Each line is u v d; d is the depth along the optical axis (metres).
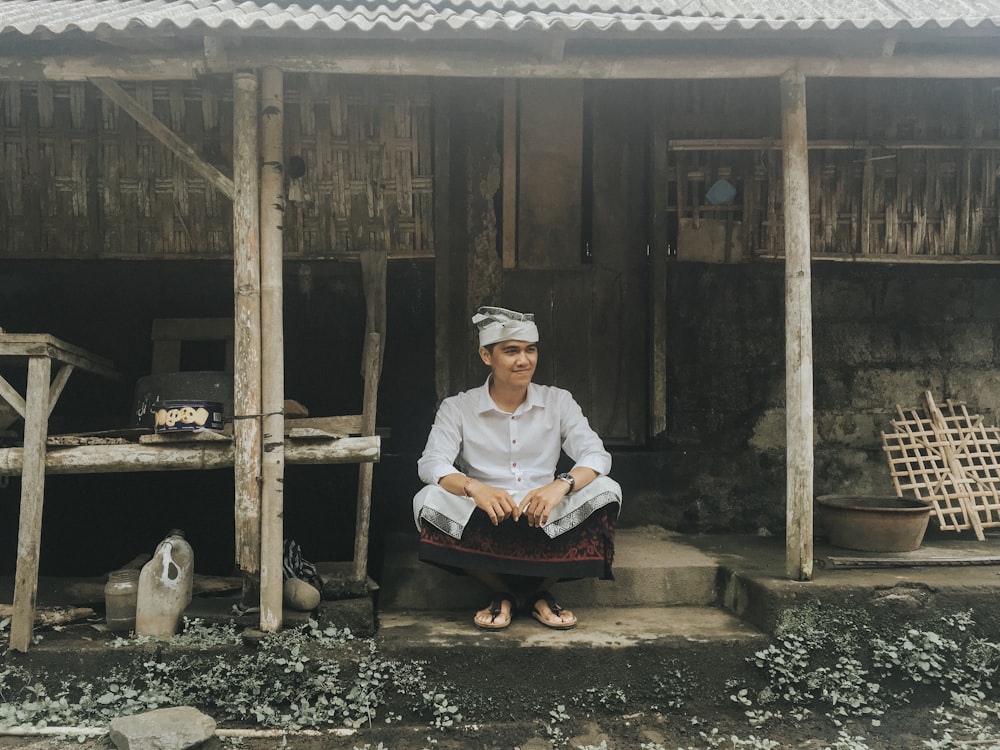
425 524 3.16
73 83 4.03
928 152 4.38
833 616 3.14
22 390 4.05
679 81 4.34
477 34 2.89
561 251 4.41
